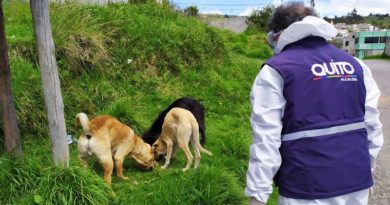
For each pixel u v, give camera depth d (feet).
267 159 6.86
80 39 23.67
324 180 6.97
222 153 19.06
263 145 6.88
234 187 13.98
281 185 7.39
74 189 12.50
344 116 7.18
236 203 13.58
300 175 7.06
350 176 7.11
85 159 14.75
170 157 17.52
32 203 11.90
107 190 13.51
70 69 22.16
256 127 7.00
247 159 18.48
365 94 7.59
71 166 13.09
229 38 64.75
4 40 13.02
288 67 7.06
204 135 19.26
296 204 7.16
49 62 12.88
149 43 29.22
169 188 13.82
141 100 24.06
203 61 33.24
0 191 12.39
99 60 24.12
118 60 26.02
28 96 17.93
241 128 24.16
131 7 36.55
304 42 7.49
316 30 7.39
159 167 17.12
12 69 18.33
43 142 17.42
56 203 12.04
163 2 45.32
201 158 18.24
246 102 29.48
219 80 31.19
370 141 7.86
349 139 7.17
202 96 27.68
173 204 13.00
